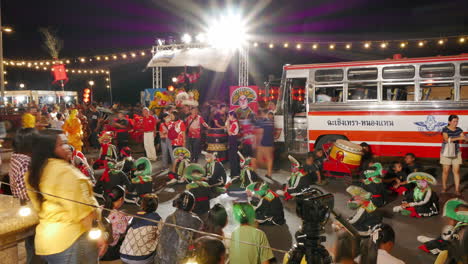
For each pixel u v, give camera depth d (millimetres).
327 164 9117
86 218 2734
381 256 2926
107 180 7207
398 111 9680
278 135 11000
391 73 9852
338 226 2369
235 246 3365
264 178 9477
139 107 17516
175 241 3781
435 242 4938
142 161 7402
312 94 10609
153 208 4156
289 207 7176
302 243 1940
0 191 5418
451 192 8055
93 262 2865
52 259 2746
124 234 4637
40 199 2748
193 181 6469
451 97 9914
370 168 6758
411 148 9609
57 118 12719
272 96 12875
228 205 7320
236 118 9898
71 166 2797
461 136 7652
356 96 10406
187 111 13477
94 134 15070
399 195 7945
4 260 3178
